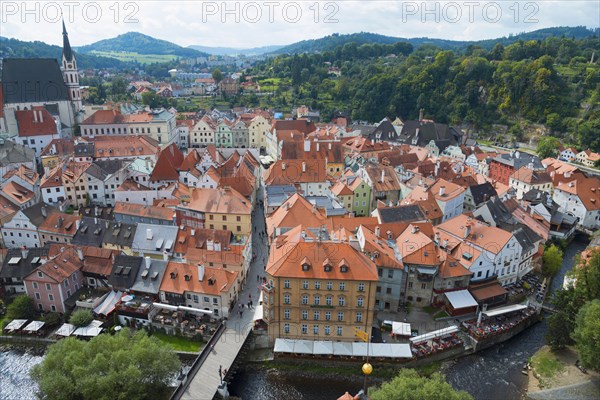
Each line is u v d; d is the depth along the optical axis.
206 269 92.12
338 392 77.75
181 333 87.88
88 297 96.00
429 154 194.38
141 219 118.94
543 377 81.19
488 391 78.69
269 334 84.62
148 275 95.00
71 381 67.69
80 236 109.50
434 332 86.06
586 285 86.25
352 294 80.12
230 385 78.25
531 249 108.69
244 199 120.06
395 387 59.97
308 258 80.62
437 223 125.56
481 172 198.50
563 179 167.38
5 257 101.56
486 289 96.25
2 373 82.12
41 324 89.94
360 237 95.88
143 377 70.06
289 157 163.00
